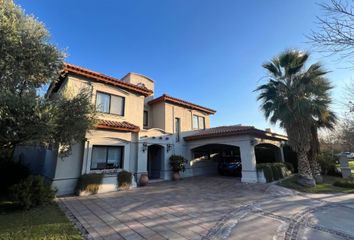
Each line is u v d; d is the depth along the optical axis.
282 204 8.62
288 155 19.61
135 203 8.70
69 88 10.22
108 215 7.00
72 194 10.71
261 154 20.81
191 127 20.78
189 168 18.80
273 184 12.81
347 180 13.60
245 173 14.16
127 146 13.78
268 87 14.52
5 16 6.70
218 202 8.84
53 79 8.63
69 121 7.95
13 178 11.72
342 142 20.08
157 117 19.23
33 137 6.56
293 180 14.37
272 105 14.13
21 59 7.25
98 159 12.33
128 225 6.01
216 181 15.07
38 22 7.91
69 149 9.22
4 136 6.12
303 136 13.32
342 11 4.39
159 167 17.06
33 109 6.19
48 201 8.41
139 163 14.32
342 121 14.99
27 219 6.40
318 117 13.87
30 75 7.73
